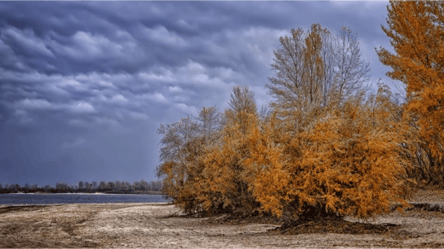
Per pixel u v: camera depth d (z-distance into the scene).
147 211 39.69
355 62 32.62
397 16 24.34
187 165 31.34
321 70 31.73
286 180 16.42
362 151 16.22
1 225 24.14
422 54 22.78
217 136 33.72
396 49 25.25
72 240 16.06
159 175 34.09
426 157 29.41
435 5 23.16
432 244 11.82
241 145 24.36
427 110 20.78
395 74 24.61
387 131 17.34
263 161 17.12
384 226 16.30
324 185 16.48
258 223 22.55
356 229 15.59
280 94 32.25
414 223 17.52
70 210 42.28
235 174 24.27
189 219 28.34
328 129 16.67
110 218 30.52
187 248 13.07
